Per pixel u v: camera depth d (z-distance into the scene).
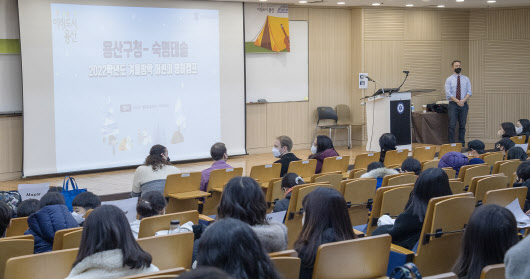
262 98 12.72
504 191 4.37
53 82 10.30
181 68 11.55
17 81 10.17
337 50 13.55
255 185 3.04
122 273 2.74
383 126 11.73
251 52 12.44
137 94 11.12
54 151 10.39
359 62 13.58
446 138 13.96
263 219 3.04
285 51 12.81
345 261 2.93
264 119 12.79
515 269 2.15
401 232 3.84
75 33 10.45
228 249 2.04
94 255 2.67
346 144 13.79
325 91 13.48
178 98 11.56
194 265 3.13
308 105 13.28
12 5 10.02
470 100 14.70
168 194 6.45
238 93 12.22
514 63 14.29
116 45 10.85
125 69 10.96
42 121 10.24
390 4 13.15
